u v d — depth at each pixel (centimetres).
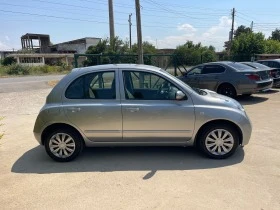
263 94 1209
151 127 471
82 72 486
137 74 480
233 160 471
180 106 467
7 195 377
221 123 474
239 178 404
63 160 485
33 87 1884
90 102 474
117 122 471
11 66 3891
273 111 852
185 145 488
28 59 5388
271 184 384
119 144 487
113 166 462
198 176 414
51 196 371
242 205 334
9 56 5241
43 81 2456
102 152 526
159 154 508
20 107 1030
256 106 938
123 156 503
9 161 496
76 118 472
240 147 530
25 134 665
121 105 469
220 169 437
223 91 1066
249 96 1158
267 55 2608
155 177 416
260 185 381
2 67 4069
